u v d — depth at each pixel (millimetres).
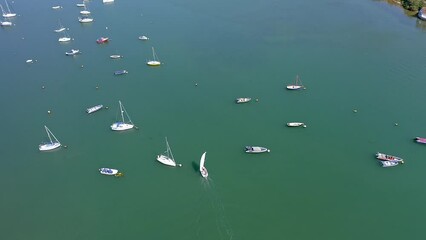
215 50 161000
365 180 99875
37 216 95750
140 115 125625
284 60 151000
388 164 102125
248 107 126812
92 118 125875
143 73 149000
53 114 128875
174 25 184750
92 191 101188
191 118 123250
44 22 196625
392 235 86812
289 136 114062
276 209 93688
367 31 169625
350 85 134625
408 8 187750
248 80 140250
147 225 91750
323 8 194625
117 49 166375
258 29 176125
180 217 93125
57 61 160500
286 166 104562
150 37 174375
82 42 173875
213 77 143500
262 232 88688
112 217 94188
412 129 114188
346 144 110312
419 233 86875
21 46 173750
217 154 109000
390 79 136875
